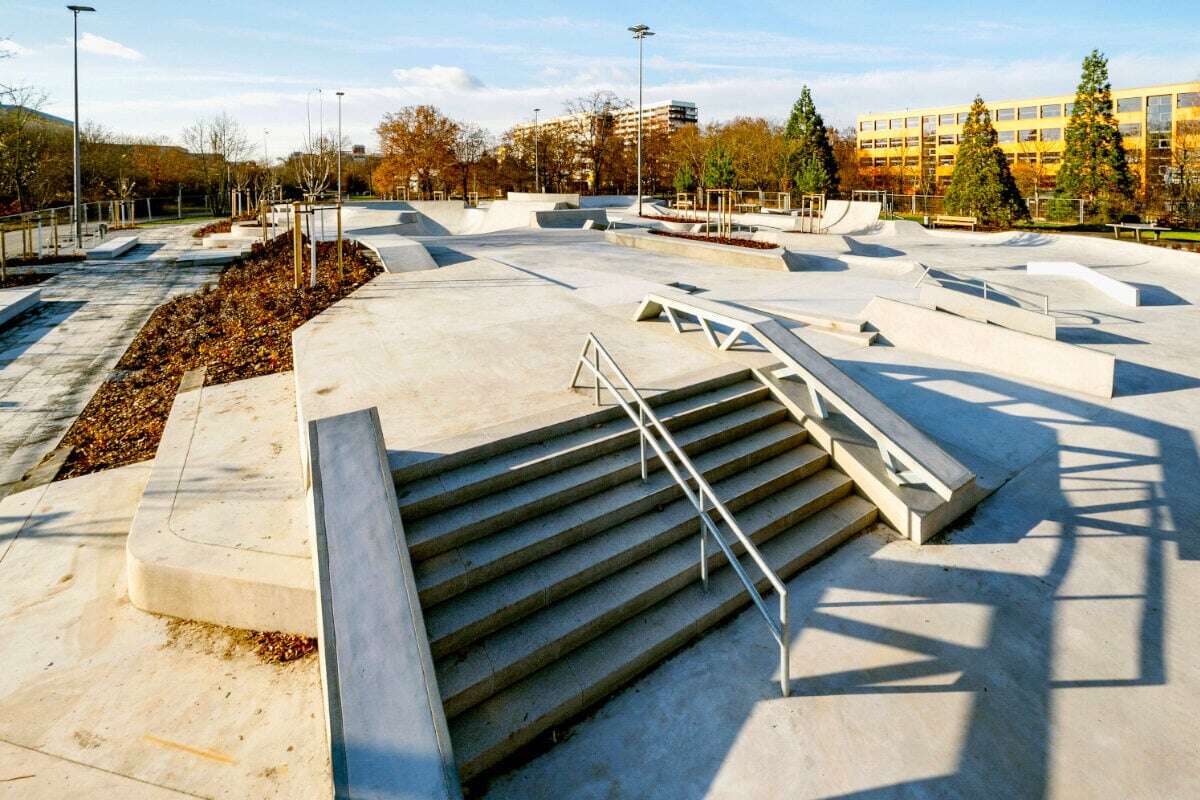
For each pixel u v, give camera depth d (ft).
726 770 11.12
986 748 11.43
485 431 17.11
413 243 52.44
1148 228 95.76
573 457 16.98
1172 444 22.79
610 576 14.80
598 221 106.63
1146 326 39.83
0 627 14.60
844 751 11.42
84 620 14.83
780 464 19.22
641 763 11.30
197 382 27.76
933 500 18.16
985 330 30.19
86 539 18.22
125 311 45.75
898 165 280.72
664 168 264.31
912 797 10.57
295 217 40.60
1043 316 34.24
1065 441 23.24
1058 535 17.85
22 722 12.00
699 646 14.03
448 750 8.86
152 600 14.84
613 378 21.71
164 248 81.87
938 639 14.10
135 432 25.54
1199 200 114.62
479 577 13.57
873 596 15.57
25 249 71.31
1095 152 130.72
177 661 13.58
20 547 17.87
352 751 8.70
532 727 11.60
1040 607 15.05
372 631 10.30
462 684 11.64
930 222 125.08
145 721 12.07
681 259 61.26
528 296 36.55
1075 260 68.39
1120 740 11.53
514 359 24.62
